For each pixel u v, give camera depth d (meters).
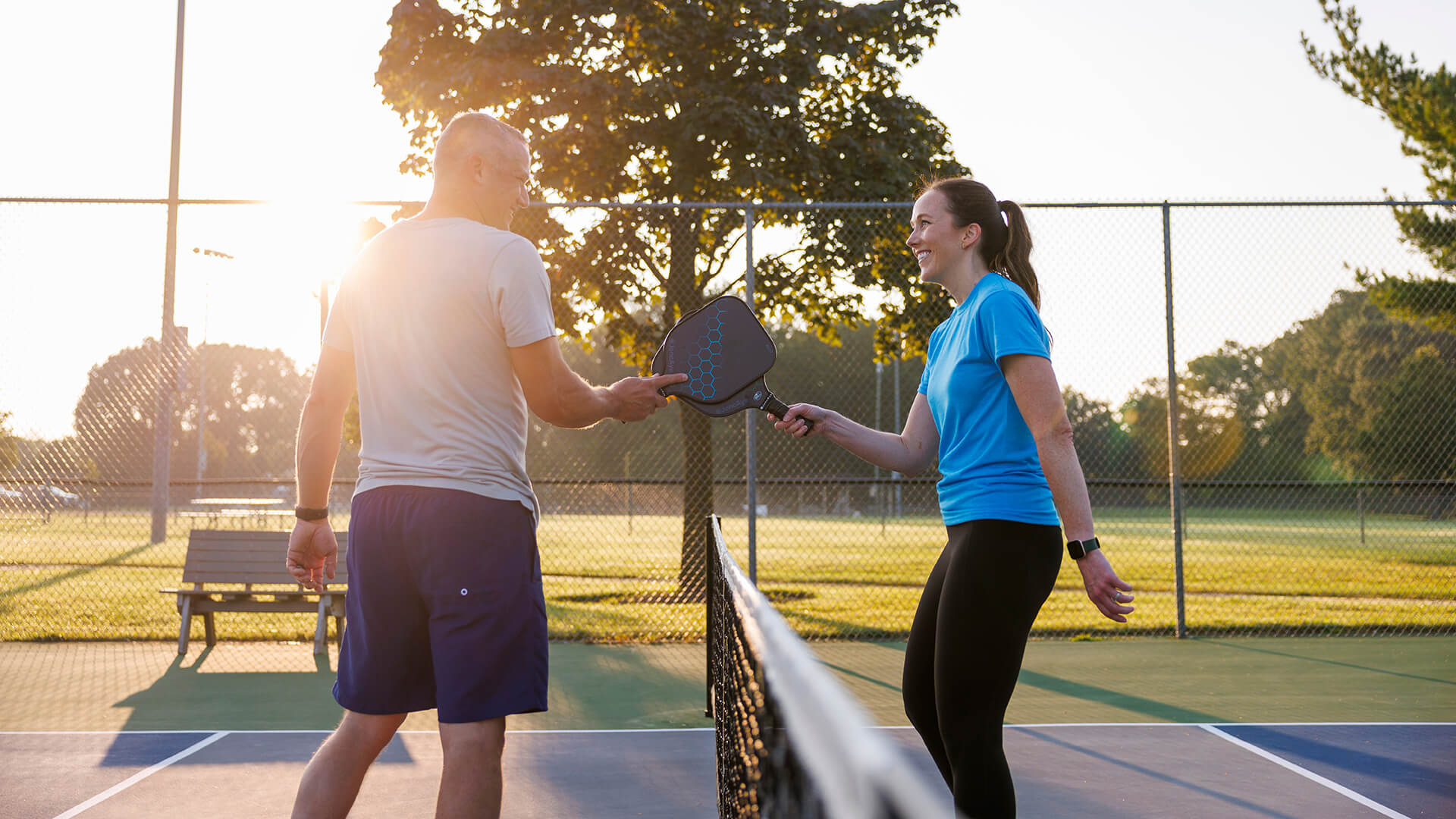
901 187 12.77
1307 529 28.00
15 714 5.43
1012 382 2.31
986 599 2.30
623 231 11.39
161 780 4.07
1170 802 3.83
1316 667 6.97
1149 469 11.62
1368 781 4.13
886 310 11.48
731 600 1.98
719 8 12.15
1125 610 2.25
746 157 11.84
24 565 13.78
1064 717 5.41
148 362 9.56
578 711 5.55
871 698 5.98
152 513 15.35
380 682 2.32
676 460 31.58
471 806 2.20
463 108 11.85
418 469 2.28
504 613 2.26
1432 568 15.73
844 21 12.95
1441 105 14.08
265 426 62.62
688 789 3.97
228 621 9.17
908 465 2.82
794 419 2.71
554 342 2.38
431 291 2.32
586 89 11.54
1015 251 2.68
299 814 2.31
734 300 2.70
